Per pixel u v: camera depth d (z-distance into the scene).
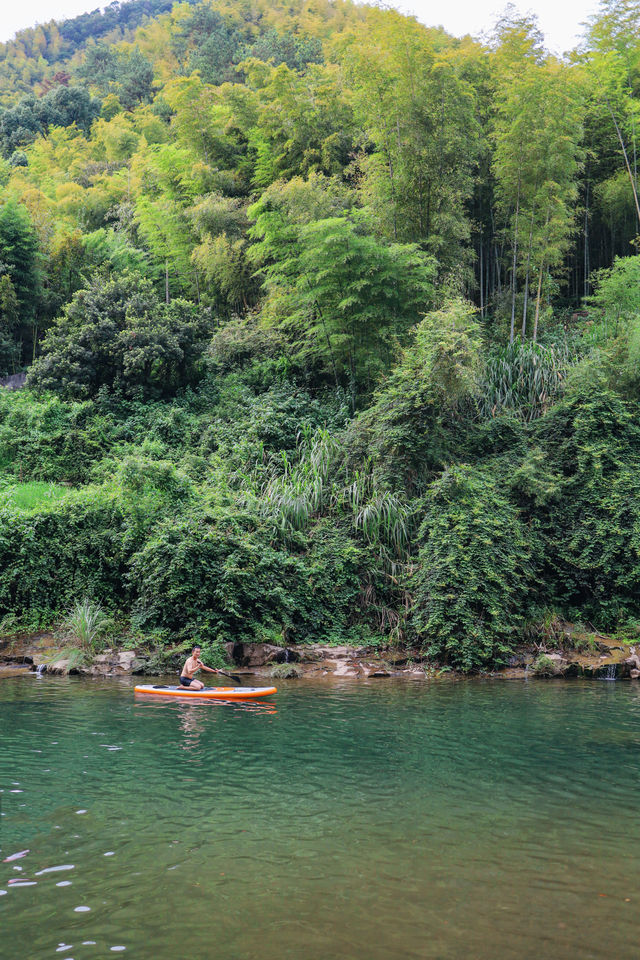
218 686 12.27
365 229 23.03
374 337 21.56
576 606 16.14
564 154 22.47
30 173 52.47
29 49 143.50
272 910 4.45
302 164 28.84
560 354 20.59
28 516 16.25
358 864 5.16
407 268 21.31
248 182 33.38
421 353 18.12
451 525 15.52
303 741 8.69
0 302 31.56
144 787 6.84
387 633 15.45
